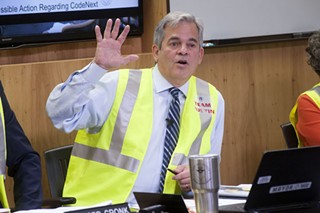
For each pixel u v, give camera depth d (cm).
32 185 596
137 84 667
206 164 411
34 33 887
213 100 695
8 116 604
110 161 649
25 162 603
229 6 1029
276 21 1072
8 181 859
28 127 867
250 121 1073
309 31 1100
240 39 1038
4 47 874
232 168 1059
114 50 603
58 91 617
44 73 874
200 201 414
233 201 570
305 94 793
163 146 657
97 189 647
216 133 699
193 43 662
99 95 639
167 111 667
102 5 923
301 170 433
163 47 664
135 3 942
